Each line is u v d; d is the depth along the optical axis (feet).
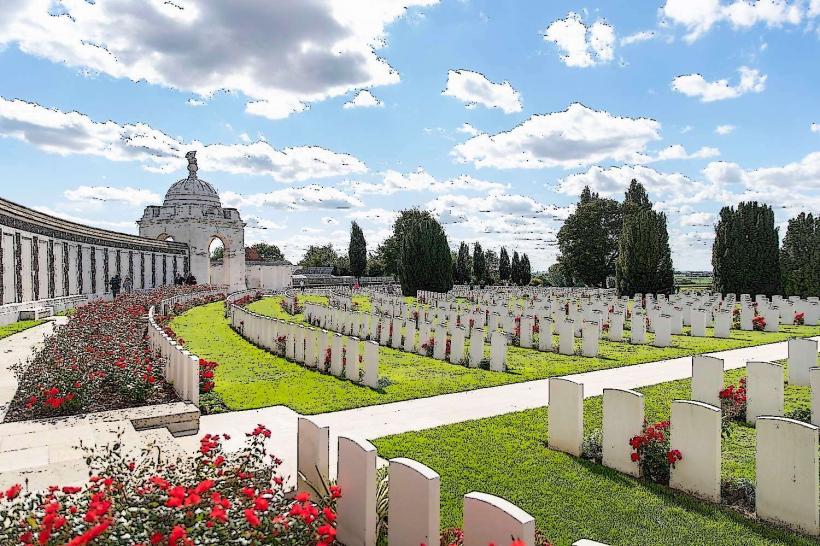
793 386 41.81
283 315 104.78
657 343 62.64
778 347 59.47
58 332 44.21
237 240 231.91
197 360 32.65
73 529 11.97
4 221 84.74
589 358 54.95
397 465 16.25
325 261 355.56
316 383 43.06
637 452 23.68
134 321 55.16
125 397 33.40
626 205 212.84
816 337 68.18
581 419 26.25
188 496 12.82
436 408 35.14
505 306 81.10
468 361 52.13
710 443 21.59
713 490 21.50
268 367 50.83
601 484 23.08
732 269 124.06
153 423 29.09
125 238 157.17
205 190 238.68
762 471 20.17
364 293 152.66
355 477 17.03
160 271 183.93
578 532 19.13
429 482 15.14
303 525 13.62
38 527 12.32
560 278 259.39
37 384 31.68
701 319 71.15
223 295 152.46
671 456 22.43
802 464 19.15
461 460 25.61
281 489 18.10
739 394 33.01
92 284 130.11
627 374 45.60
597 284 213.87
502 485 22.89
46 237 103.24
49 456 23.06
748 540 18.61
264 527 13.07
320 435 19.47
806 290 129.08
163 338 42.11
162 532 12.12
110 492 14.12
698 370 34.53
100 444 24.61
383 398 37.52
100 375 33.22
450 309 81.61
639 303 94.17
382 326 65.82
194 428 30.12
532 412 33.65
